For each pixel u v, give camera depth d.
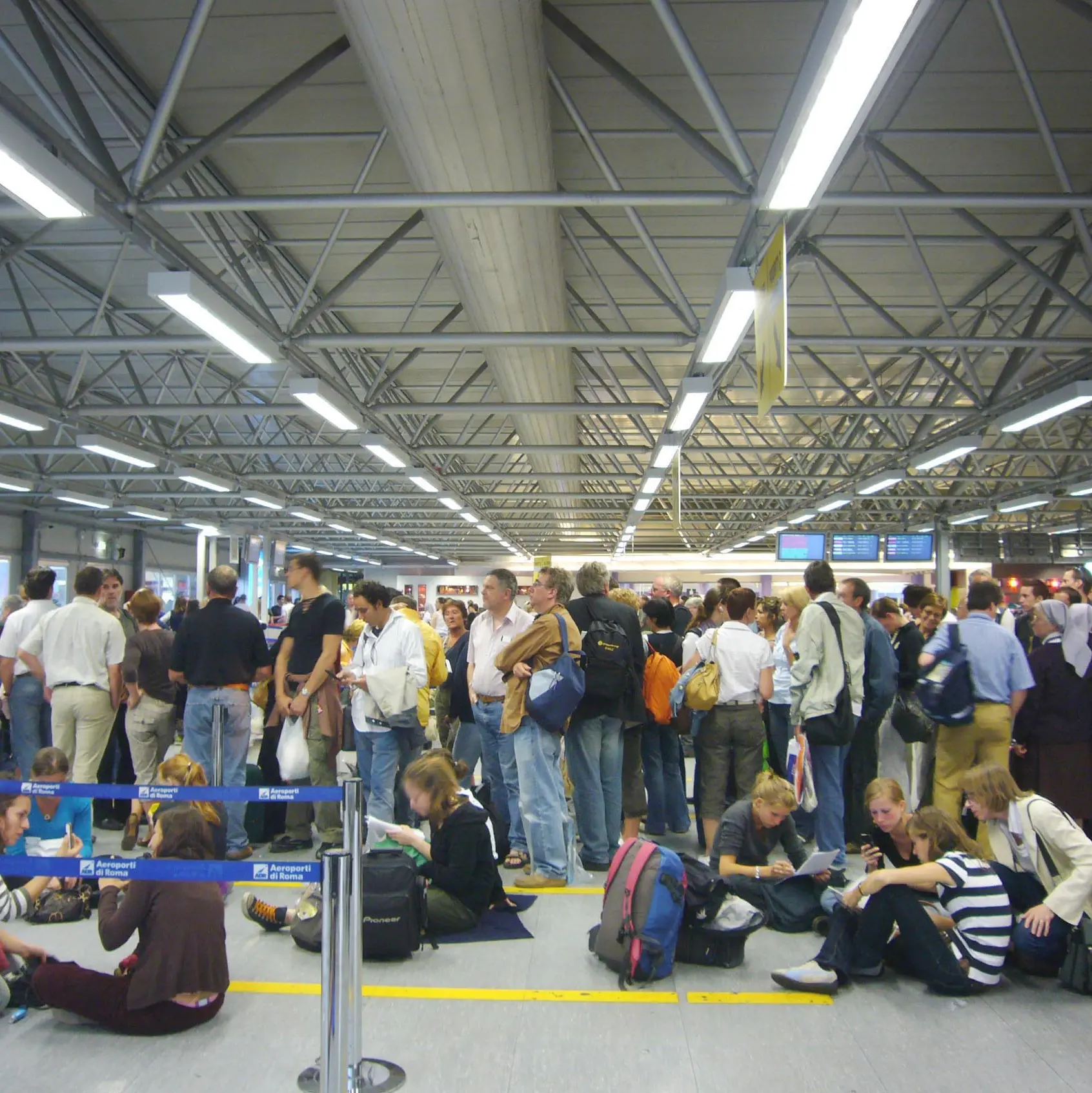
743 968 4.38
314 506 26.12
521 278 8.40
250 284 8.84
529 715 5.59
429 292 11.95
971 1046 3.62
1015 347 9.79
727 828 5.11
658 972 4.20
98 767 6.70
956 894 4.16
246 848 6.13
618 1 6.21
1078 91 7.30
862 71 3.93
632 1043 3.61
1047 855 4.30
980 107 7.54
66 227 9.78
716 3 6.26
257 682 6.90
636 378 16.61
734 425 21.38
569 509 28.34
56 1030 3.71
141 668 6.58
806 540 24.64
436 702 8.94
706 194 5.63
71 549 27.38
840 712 5.39
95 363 15.55
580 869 6.03
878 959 4.21
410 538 38.62
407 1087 3.27
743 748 6.29
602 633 5.97
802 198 5.02
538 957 4.49
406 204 6.11
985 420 12.68
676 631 9.54
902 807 4.54
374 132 7.77
